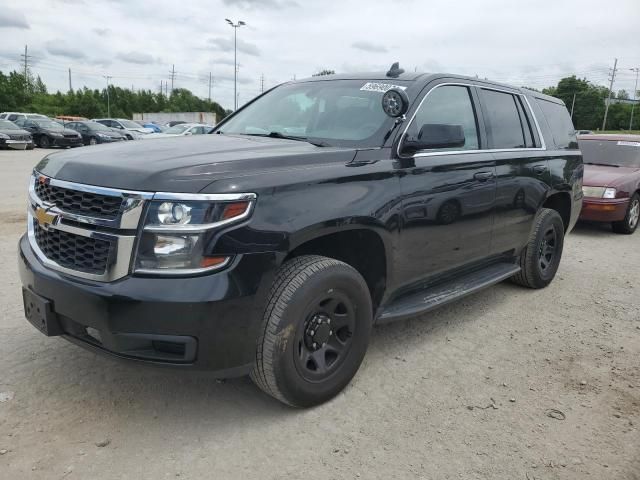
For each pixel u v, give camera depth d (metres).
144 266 2.64
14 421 3.01
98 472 2.64
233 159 2.93
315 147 3.47
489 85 4.83
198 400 3.31
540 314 5.08
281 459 2.80
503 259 5.16
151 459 2.76
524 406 3.41
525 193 4.98
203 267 2.65
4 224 7.74
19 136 24.83
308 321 3.10
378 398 3.42
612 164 9.98
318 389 3.20
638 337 4.62
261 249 2.75
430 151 3.92
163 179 2.67
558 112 6.04
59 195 2.97
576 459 2.91
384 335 4.41
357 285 3.28
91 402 3.23
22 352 3.79
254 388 3.48
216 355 2.73
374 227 3.33
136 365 2.75
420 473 2.74
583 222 9.98
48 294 2.89
